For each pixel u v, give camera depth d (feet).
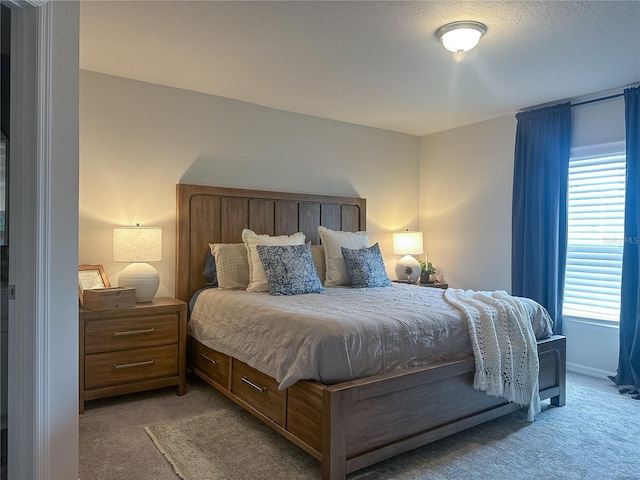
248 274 12.22
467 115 15.05
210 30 8.93
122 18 8.44
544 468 7.47
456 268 16.66
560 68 10.77
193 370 11.66
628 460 7.77
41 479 5.84
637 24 8.47
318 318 7.70
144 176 12.05
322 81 11.84
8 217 6.07
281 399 7.82
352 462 6.83
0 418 6.34
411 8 7.98
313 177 15.26
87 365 9.71
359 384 6.93
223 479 6.99
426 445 8.28
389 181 17.28
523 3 7.75
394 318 8.03
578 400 10.74
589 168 13.06
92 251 11.32
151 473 7.14
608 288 12.61
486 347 8.64
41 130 5.82
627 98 11.79
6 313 6.31
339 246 13.62
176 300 11.55
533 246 13.73
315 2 7.82
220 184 13.26
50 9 5.91
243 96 13.20
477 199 15.94
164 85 12.28
